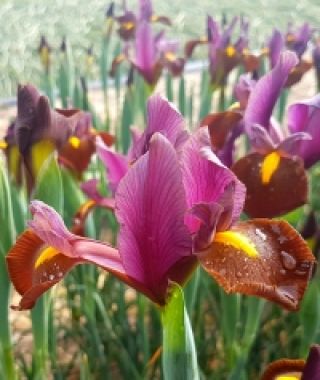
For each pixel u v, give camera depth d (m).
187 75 0.91
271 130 0.23
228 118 0.23
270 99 0.22
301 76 0.39
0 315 0.20
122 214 0.13
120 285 0.28
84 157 0.26
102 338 0.28
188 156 0.14
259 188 0.20
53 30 1.18
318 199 0.37
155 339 0.28
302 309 0.21
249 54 0.41
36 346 0.22
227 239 0.14
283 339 0.29
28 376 0.25
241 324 0.27
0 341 0.21
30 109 0.22
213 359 0.28
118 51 0.54
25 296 0.14
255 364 0.27
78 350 0.29
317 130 0.22
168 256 0.14
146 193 0.13
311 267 0.14
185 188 0.14
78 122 0.26
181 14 1.37
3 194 0.19
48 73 0.51
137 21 0.50
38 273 0.14
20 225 0.23
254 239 0.14
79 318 0.31
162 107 0.15
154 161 0.13
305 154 0.23
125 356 0.25
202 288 0.28
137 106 0.44
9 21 1.22
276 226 0.14
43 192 0.20
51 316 0.25
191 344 0.14
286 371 0.15
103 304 0.30
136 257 0.14
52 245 0.14
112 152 0.21
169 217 0.14
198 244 0.14
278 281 0.13
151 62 0.41
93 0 1.42
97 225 0.33
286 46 0.45
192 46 0.50
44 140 0.22
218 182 0.14
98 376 0.27
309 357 0.14
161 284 0.14
